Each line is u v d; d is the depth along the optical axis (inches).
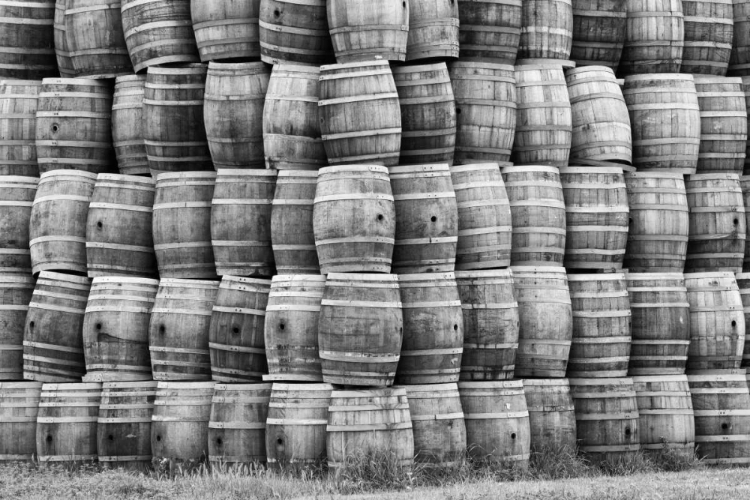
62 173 997.8
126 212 979.9
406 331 908.6
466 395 917.2
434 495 770.2
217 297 933.2
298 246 930.1
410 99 954.1
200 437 926.4
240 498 779.4
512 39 994.1
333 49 961.5
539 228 956.6
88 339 956.0
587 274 971.3
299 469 882.1
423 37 963.3
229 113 968.3
